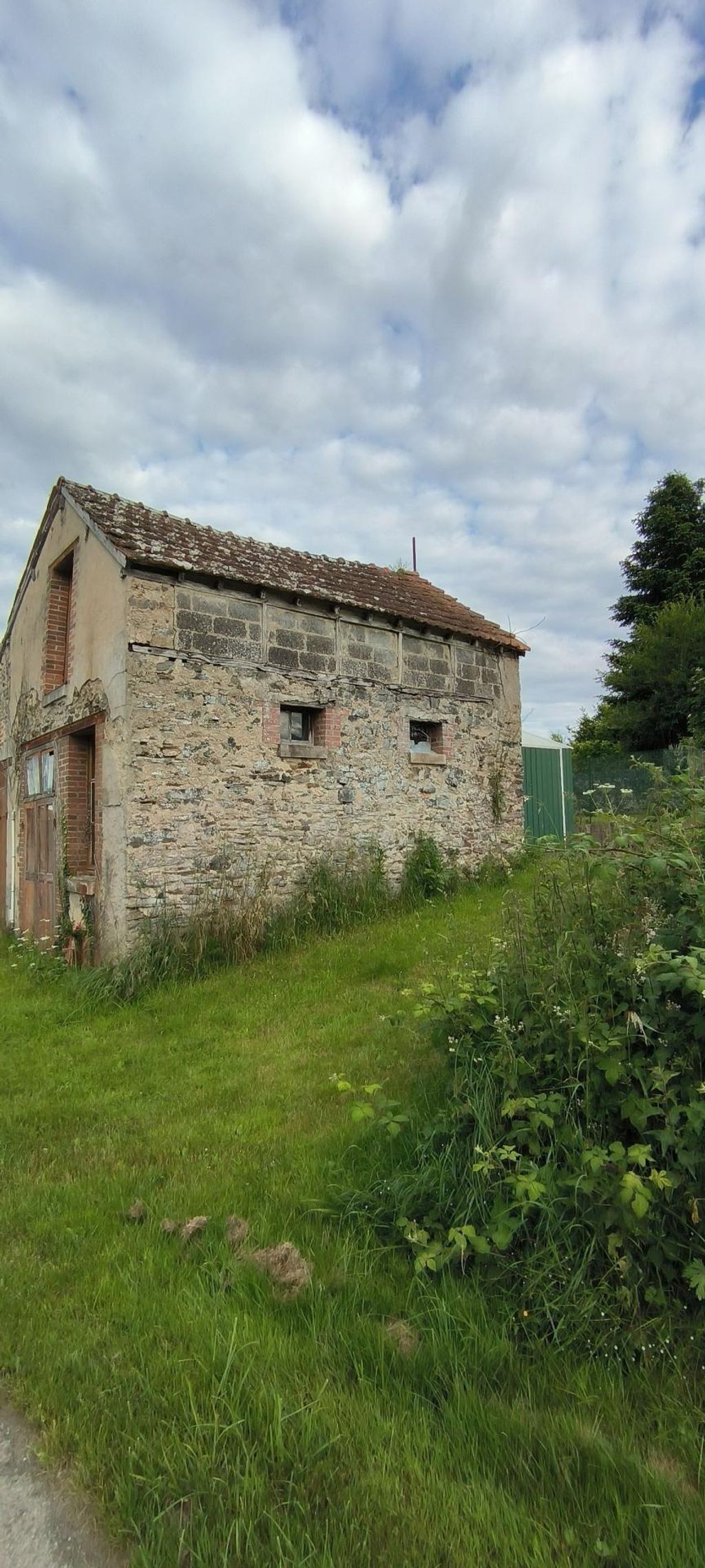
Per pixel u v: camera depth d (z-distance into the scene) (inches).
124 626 313.9
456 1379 88.3
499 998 126.8
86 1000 280.5
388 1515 71.4
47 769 407.8
